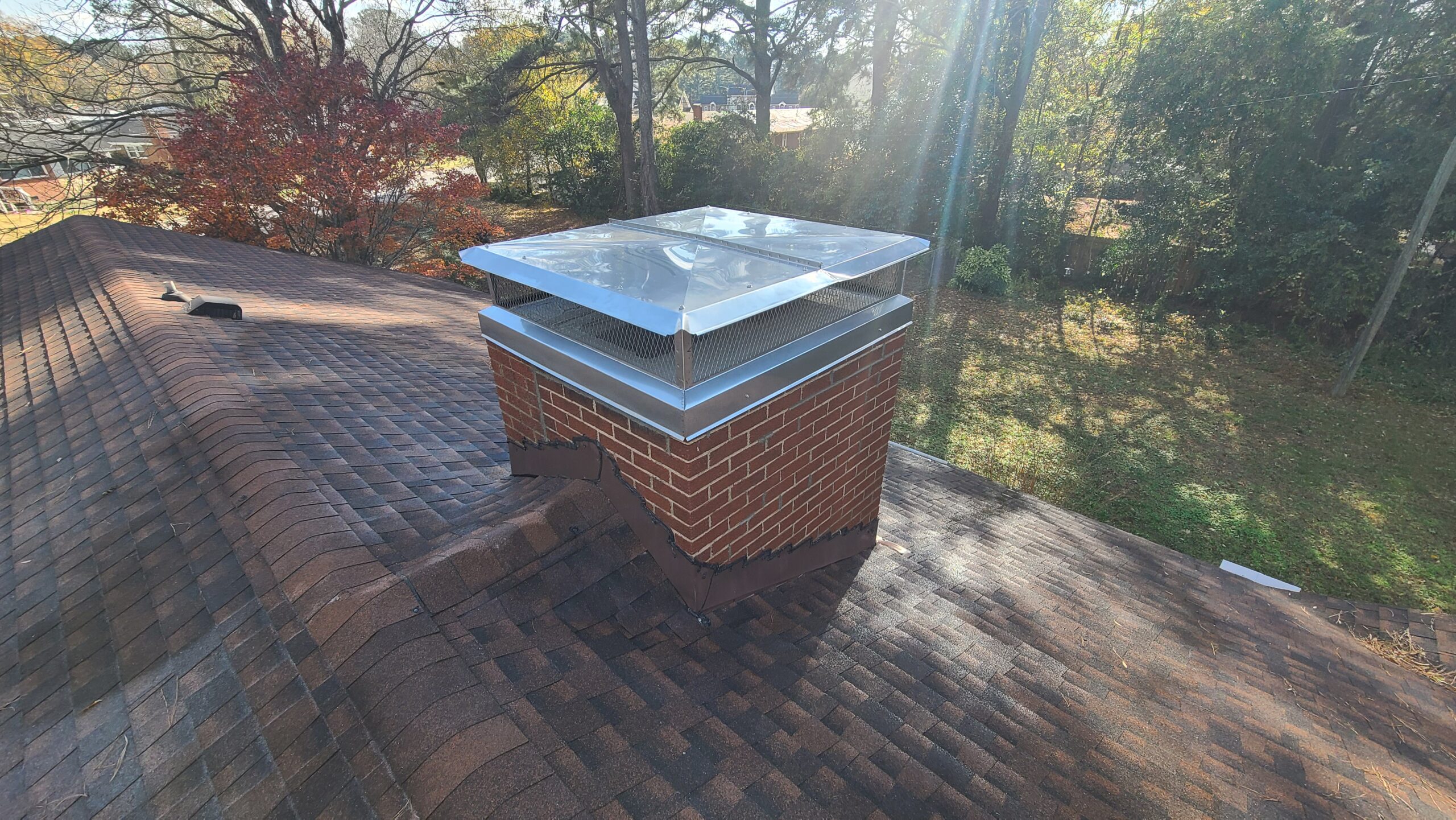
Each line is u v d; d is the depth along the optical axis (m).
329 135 12.02
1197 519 8.80
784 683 2.43
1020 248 19.48
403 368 5.10
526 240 2.81
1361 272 12.89
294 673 1.85
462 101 24.36
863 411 3.09
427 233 14.33
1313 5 12.91
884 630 3.01
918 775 2.15
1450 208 11.66
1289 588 5.99
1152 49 15.71
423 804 1.46
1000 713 2.64
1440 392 11.93
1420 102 12.55
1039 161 19.66
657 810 1.68
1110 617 3.91
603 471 2.59
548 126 31.17
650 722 2.00
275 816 1.55
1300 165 13.77
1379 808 2.71
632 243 2.70
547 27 23.77
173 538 2.53
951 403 12.32
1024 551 4.79
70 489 3.09
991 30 17.84
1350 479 9.70
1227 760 2.74
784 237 2.81
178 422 3.30
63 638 2.26
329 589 2.01
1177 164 15.63
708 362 2.12
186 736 1.80
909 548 4.13
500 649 2.03
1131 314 16.48
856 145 21.75
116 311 5.27
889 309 2.88
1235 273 14.93
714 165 26.42
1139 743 2.70
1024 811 2.12
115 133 18.61
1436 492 9.34
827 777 2.02
